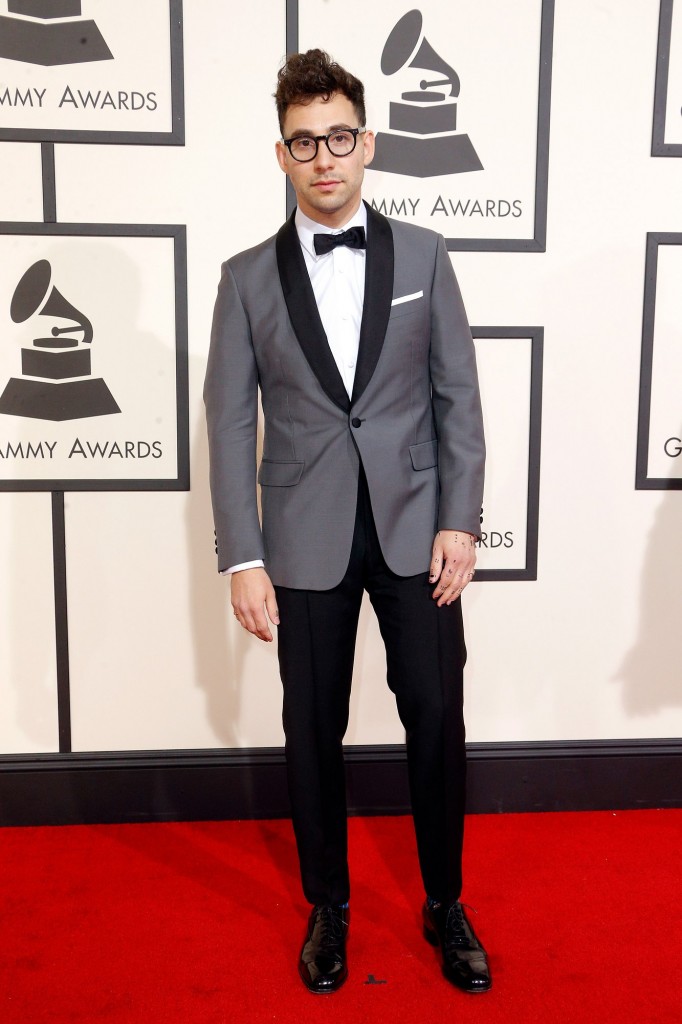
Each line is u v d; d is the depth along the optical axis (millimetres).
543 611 2252
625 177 2109
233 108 2051
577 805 2270
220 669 2236
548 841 2088
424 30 2041
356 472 1513
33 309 2096
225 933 1720
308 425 1529
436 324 1561
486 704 2270
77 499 2168
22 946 1671
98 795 2229
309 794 1567
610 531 2232
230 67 2039
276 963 1626
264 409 1608
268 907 1815
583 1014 1472
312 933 1601
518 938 1683
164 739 2254
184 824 2221
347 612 1568
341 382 1502
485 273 2125
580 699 2268
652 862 1977
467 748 2252
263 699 2248
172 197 2076
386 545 1514
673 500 2225
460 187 2096
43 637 2207
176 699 2244
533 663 2268
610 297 2148
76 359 2119
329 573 1517
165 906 1815
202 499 2180
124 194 2070
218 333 1584
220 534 1556
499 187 2100
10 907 1808
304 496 1533
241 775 2238
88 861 2016
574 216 2119
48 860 2021
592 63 2068
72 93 2029
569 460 2203
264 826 2209
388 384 1519
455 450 1536
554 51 2061
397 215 2098
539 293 2139
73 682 2225
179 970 1602
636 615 2262
